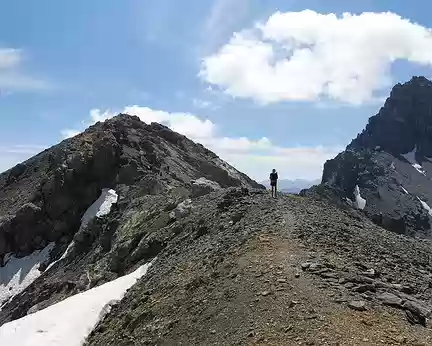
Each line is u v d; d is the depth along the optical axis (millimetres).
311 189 118500
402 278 26641
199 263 31438
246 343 18094
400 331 18469
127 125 120938
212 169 116812
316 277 22984
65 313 34000
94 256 67312
